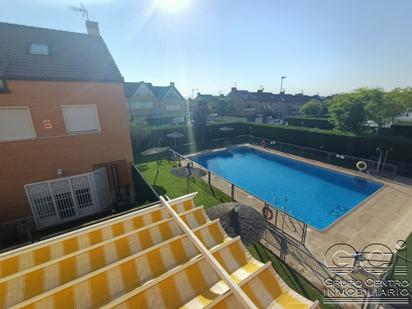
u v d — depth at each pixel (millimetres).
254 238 7258
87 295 4016
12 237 11594
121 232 6062
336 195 18250
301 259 9133
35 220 12156
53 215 12664
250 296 4117
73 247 5449
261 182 21297
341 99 27250
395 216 12477
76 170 12922
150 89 55531
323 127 36188
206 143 33031
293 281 7977
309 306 4012
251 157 28125
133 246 5488
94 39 15961
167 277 4242
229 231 7344
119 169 14625
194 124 35031
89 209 13703
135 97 52188
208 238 5875
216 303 3756
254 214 8312
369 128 26422
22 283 4242
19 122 10961
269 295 4273
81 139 12766
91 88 12539
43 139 11648
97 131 13219
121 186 14930
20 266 4809
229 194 15375
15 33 13070
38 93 11102
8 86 10352
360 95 25609
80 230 5746
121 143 14258
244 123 36531
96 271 4383
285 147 29406
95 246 5227
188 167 14906
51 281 4418
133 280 4461
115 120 13742
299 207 16703
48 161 11992
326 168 21156
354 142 22016
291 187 20062
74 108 12273
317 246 9992
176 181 18047
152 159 25109
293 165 24438
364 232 11039
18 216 11688
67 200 12906
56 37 14438
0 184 10992
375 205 13711
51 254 5180
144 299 3854
